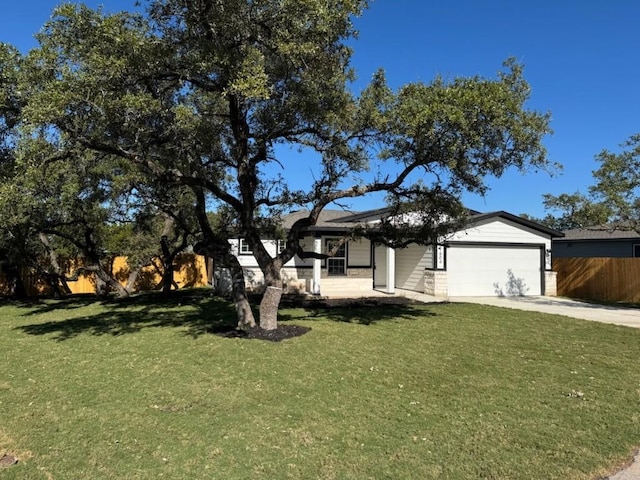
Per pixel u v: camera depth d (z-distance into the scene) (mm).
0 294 19453
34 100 7059
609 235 26422
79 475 3875
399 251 22281
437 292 18766
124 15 7645
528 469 3977
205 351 8023
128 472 3928
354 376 6609
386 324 11039
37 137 7930
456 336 9609
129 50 7211
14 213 11773
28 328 10961
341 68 8938
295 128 9633
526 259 20391
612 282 18656
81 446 4410
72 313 13547
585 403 5578
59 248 19906
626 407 5453
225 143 10414
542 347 8648
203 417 5113
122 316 12633
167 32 8055
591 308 15242
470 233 19453
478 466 4027
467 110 7910
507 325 11180
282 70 8578
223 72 7770
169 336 9438
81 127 7656
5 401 5676
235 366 7086
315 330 9977
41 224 14203
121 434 4680
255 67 7148
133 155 8523
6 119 10031
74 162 9836
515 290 20141
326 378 6512
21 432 4730
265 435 4648
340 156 9844
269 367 7031
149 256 19047
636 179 15453
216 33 7785
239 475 3885
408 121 8094
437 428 4816
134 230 17859
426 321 11633
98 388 6133
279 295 9859
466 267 19438
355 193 9883
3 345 8984
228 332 9703
